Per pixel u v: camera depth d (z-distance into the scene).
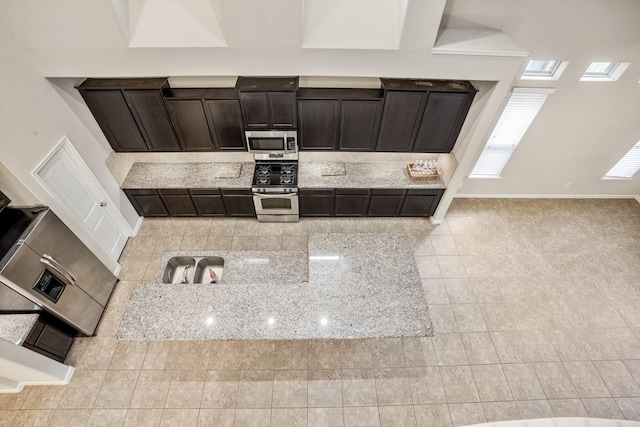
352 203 5.52
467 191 6.23
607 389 4.00
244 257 4.03
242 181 5.28
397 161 5.64
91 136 4.48
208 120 4.64
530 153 5.56
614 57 4.31
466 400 3.90
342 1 3.64
